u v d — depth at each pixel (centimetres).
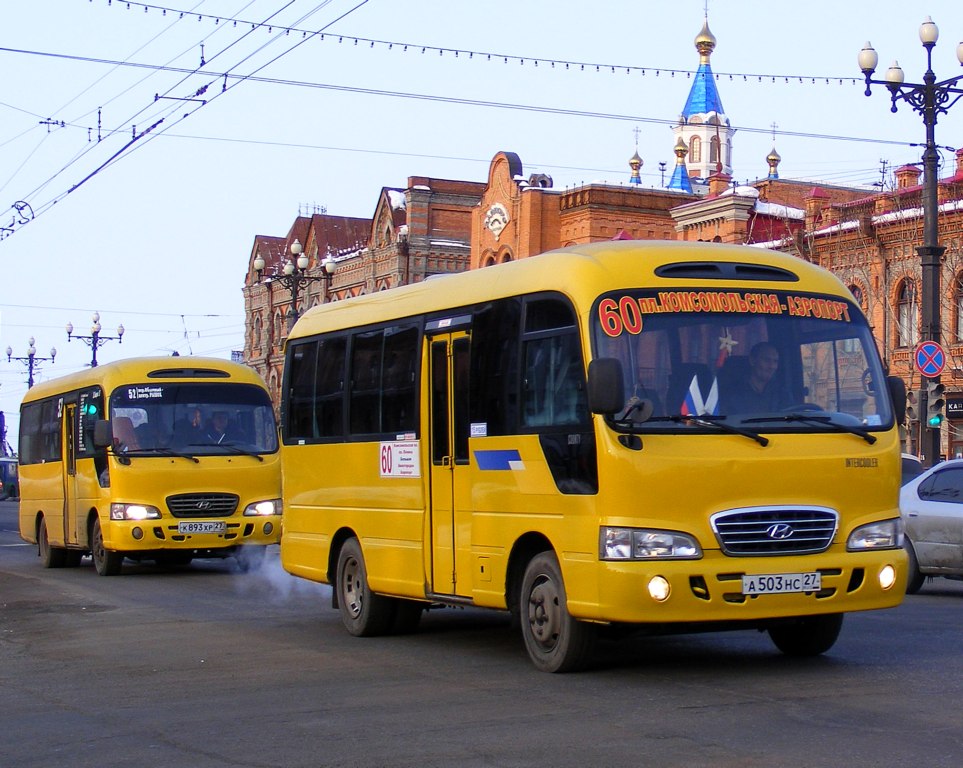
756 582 970
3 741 856
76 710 960
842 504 1005
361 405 1348
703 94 10412
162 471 2117
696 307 1023
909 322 3875
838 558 994
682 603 959
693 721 841
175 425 2159
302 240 7838
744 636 1266
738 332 1024
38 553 2769
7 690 1062
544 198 5325
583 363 1010
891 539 1025
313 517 1445
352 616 1352
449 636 1329
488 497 1123
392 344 1298
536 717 873
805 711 866
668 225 5250
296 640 1323
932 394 2508
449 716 888
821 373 1038
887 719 836
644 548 962
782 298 1047
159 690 1036
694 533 968
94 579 2128
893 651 1138
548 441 1044
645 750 765
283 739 833
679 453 973
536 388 1069
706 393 1000
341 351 1403
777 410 1011
